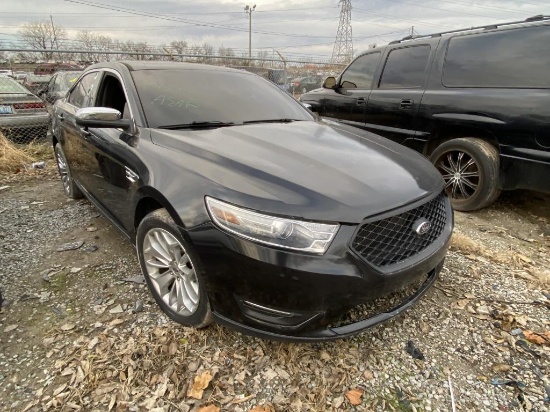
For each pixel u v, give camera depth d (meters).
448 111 4.24
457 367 2.11
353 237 1.83
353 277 1.81
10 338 2.28
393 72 5.03
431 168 2.57
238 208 1.87
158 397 1.90
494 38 4.04
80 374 2.02
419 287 2.31
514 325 2.42
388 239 1.95
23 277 2.89
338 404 1.88
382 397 1.92
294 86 13.58
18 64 12.40
